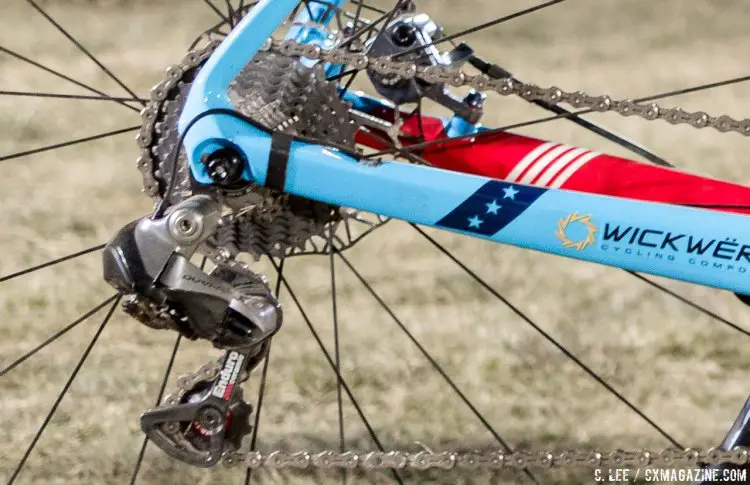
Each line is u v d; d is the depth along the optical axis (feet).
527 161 14.01
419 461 13.93
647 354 21.39
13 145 31.94
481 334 22.03
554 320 22.70
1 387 19.38
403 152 13.47
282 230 12.89
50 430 18.19
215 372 12.57
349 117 12.98
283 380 19.99
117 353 20.61
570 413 19.27
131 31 45.80
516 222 11.98
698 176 13.93
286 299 23.22
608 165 13.93
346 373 20.29
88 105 35.73
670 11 52.70
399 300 23.44
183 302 11.57
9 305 22.21
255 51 11.69
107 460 17.47
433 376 20.35
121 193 28.63
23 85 37.65
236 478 17.16
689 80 41.34
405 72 12.99
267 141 11.65
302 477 17.26
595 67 43.24
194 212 11.41
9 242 25.21
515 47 46.03
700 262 12.10
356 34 13.42
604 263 12.19
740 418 13.41
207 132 11.60
